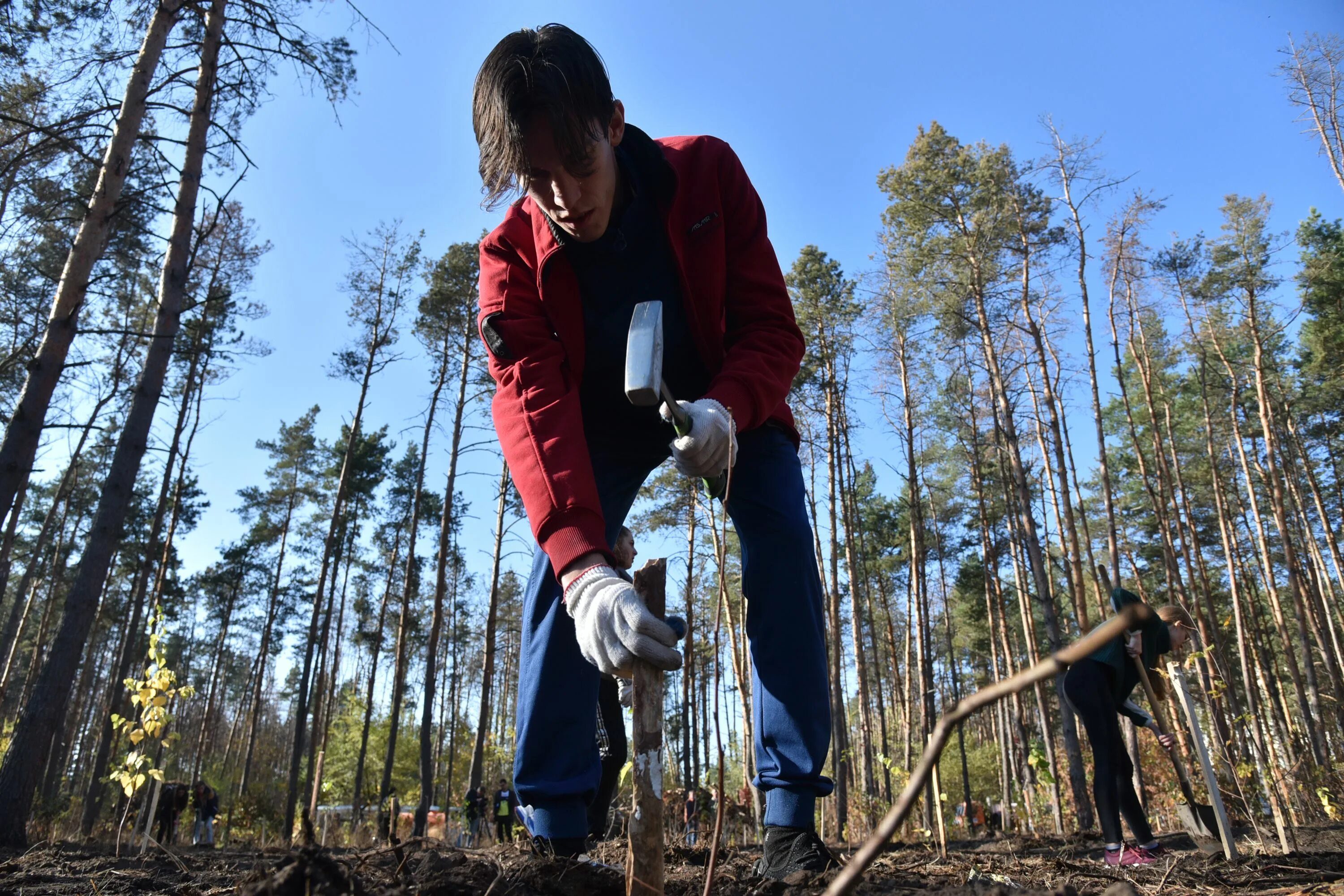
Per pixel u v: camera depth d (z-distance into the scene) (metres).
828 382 22.53
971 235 19.03
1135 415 30.11
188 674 43.94
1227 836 2.58
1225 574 28.20
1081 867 2.58
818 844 1.71
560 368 1.79
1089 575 28.64
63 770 30.66
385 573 34.53
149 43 9.30
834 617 21.05
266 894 1.06
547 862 1.56
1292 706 26.14
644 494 16.61
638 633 1.13
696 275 1.83
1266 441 21.75
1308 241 25.89
